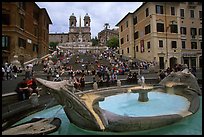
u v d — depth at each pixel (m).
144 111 11.14
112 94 16.28
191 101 12.30
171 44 42.81
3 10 32.12
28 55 39.06
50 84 9.27
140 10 46.84
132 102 13.33
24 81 13.66
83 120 8.59
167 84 16.11
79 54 53.56
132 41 50.47
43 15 47.94
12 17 32.66
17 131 8.31
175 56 42.81
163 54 41.72
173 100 13.36
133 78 23.84
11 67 23.28
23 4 37.31
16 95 12.67
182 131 8.66
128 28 52.03
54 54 51.41
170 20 43.03
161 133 8.50
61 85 9.45
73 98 8.52
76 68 34.78
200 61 45.28
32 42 41.84
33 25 42.88
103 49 70.81
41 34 46.81
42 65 35.66
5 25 32.41
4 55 31.66
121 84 23.05
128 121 8.28
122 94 15.80
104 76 24.44
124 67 32.47
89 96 10.76
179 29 43.62
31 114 12.16
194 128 8.98
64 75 27.08
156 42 41.34
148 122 8.46
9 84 17.38
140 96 13.48
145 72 32.75
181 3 44.25
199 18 45.88
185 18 44.75
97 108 8.84
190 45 44.81
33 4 42.50
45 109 13.52
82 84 19.22
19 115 11.02
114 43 90.06
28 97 13.12
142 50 45.03
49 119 9.86
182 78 16.00
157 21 41.81
